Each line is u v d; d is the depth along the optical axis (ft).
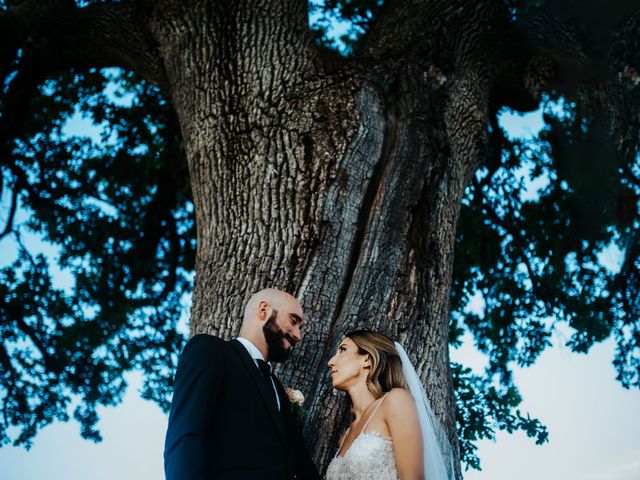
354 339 14.01
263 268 15.81
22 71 26.40
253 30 20.24
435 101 19.69
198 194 18.74
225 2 20.90
